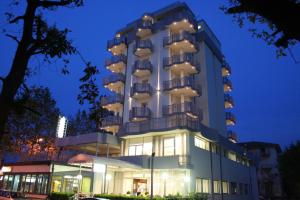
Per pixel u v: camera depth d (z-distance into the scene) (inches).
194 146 1079.6
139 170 1088.2
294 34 111.4
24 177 1208.2
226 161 1370.6
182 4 1434.5
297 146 1674.5
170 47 1337.4
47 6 205.3
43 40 203.2
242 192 1521.9
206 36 1512.1
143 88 1282.0
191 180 1000.9
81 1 216.8
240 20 278.4
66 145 1215.6
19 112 183.3
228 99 1648.6
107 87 1509.6
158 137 1123.3
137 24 1438.2
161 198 813.9
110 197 864.9
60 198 927.0
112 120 1358.3
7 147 995.9
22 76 179.8
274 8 108.8
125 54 1518.2
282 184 2137.1
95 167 896.3
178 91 1246.3
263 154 2284.7
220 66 1641.2
